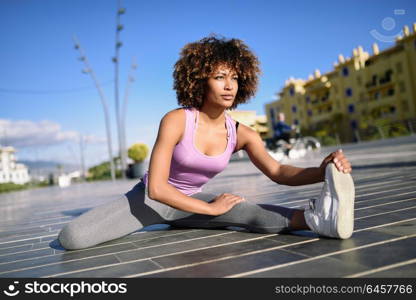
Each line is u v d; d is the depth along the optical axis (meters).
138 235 2.52
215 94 2.00
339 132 47.31
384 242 1.69
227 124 2.22
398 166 5.96
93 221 2.15
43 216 4.70
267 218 2.07
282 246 1.80
